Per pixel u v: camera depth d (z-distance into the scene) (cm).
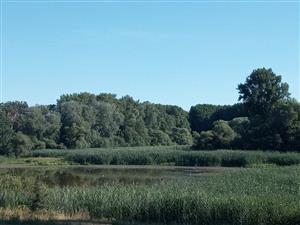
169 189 3381
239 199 2862
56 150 11725
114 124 15200
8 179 3497
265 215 2680
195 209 2900
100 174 7419
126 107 17512
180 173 7331
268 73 12588
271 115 10744
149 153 9794
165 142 16125
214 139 11100
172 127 17788
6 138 11325
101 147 13700
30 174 7306
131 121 15662
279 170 5441
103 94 18062
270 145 10038
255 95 12519
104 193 3253
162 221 2948
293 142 9788
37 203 2970
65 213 2969
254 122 11256
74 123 13488
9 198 3084
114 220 2816
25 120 13050
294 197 3002
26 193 3189
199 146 11288
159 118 17825
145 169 8462
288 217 2644
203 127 19300
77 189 3416
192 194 3047
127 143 15112
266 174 4741
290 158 8400
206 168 8475
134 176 6938
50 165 9675
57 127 13325
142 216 3014
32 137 12712
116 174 7388
